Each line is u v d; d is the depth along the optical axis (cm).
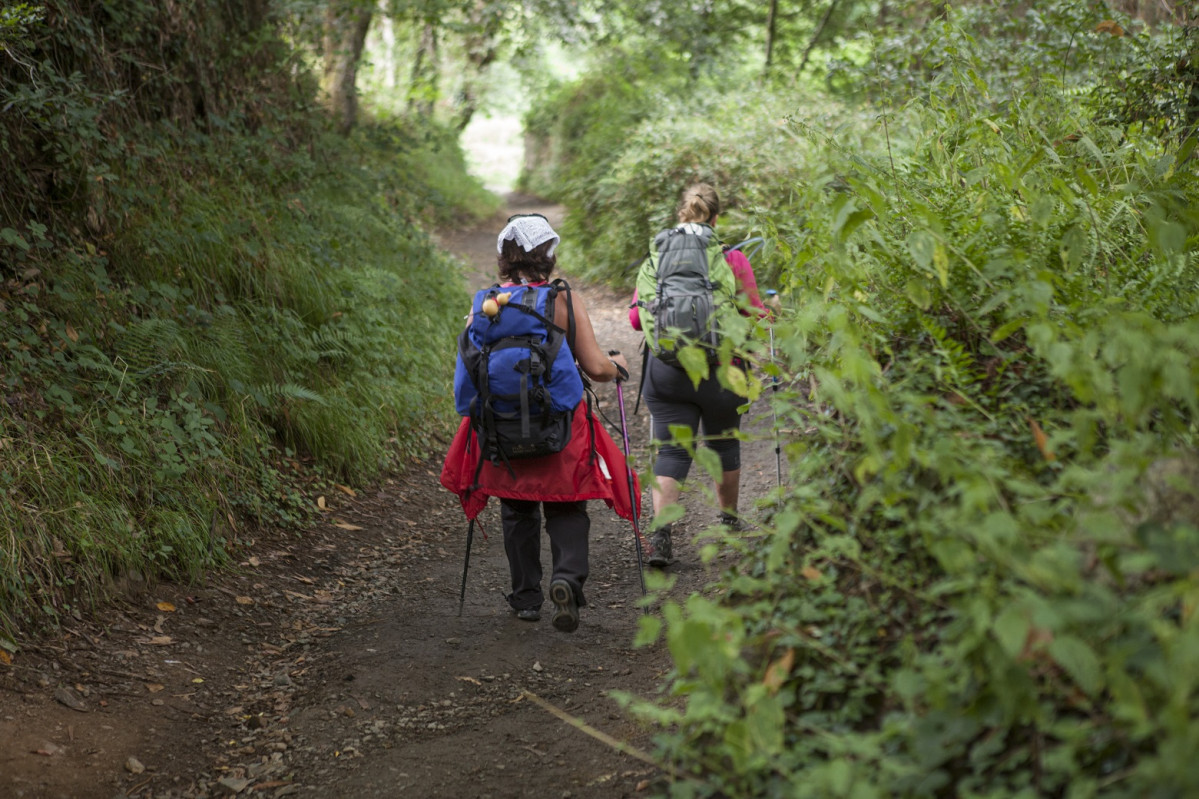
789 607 245
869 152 422
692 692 223
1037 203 277
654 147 1221
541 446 366
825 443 291
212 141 798
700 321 432
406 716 340
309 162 917
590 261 1341
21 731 302
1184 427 228
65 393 450
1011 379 270
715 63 1694
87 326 509
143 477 452
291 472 561
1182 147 362
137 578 412
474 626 422
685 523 532
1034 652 185
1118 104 497
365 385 669
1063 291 284
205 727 334
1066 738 170
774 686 213
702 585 445
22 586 361
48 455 413
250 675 378
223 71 888
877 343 293
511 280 384
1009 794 179
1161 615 186
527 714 336
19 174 551
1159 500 194
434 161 2036
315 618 437
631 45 1931
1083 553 199
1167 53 490
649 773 279
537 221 387
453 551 529
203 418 492
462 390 371
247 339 602
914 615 225
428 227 1412
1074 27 634
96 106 649
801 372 322
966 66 432
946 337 289
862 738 195
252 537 491
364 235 907
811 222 329
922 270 290
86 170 582
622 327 1046
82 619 376
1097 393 206
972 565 188
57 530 390
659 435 463
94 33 684
